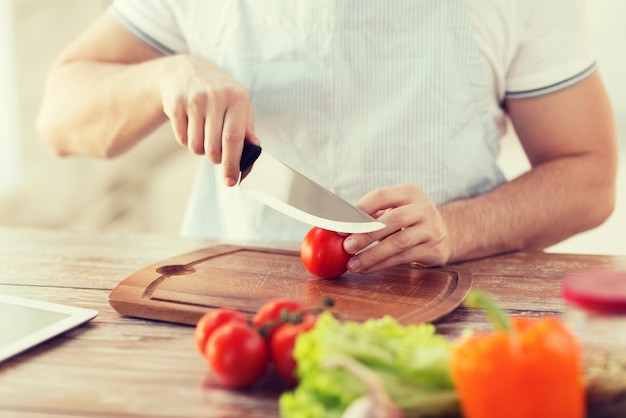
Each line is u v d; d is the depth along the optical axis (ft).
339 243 3.87
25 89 9.32
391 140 5.05
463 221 4.48
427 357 2.24
